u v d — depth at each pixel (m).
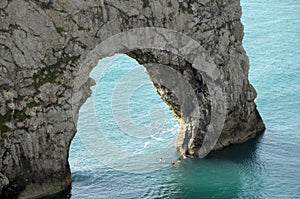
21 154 110.25
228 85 135.38
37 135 111.88
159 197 115.88
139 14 121.19
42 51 111.38
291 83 190.12
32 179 112.12
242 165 128.38
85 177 122.56
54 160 114.62
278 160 130.12
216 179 123.00
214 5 132.25
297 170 125.50
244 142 138.75
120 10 118.88
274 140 140.00
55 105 113.56
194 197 116.25
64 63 114.31
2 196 108.00
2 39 107.19
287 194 116.50
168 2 124.38
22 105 109.75
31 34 109.88
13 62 108.62
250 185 120.50
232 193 117.56
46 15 111.00
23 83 109.75
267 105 168.75
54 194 114.44
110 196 115.38
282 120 155.38
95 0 115.75
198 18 129.25
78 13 114.31
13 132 109.00
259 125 144.88
